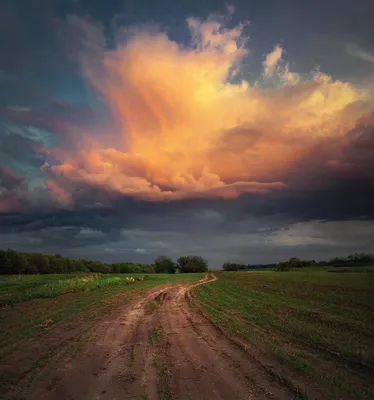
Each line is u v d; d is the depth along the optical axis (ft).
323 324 40.88
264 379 23.11
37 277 158.61
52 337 37.86
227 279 169.58
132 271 473.67
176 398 20.36
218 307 61.67
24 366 27.27
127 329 42.42
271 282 120.26
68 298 81.46
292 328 38.88
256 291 90.68
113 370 25.96
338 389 21.02
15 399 20.76
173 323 46.37
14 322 47.55
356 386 21.43
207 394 20.85
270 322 43.16
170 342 35.14
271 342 33.06
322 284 96.07
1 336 38.63
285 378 23.12
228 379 23.39
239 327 41.24
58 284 108.37
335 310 50.26
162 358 29.12
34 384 23.25
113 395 21.04
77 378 24.27
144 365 27.17
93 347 33.32
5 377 24.68
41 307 63.98
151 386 22.44
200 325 44.32
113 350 32.14
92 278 151.12
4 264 301.43
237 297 77.92
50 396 21.13
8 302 69.46
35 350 32.27
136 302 72.64
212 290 102.58
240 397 20.22
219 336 37.24
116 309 61.21
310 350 29.78
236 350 30.91
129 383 23.08
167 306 65.51
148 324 45.93
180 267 476.95
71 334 39.42
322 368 24.89
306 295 72.64
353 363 25.86
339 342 32.01
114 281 140.05
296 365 25.44
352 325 39.32
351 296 65.82
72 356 30.01
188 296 85.61
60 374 25.18
